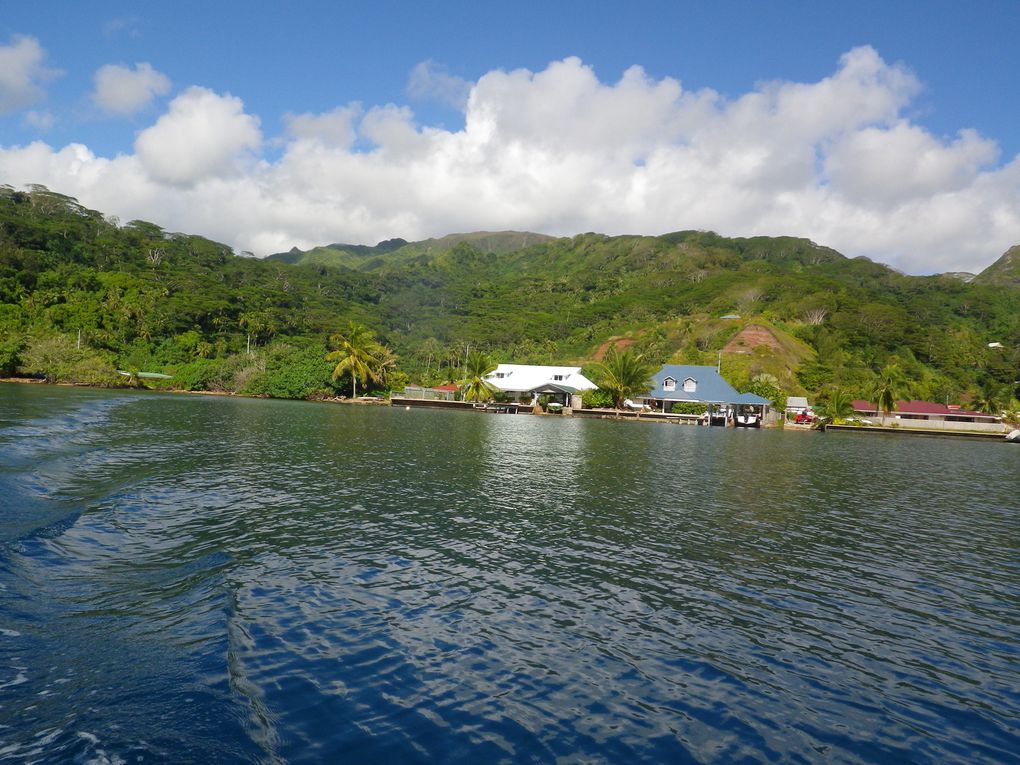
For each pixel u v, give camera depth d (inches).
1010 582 526.3
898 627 418.9
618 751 263.7
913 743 283.9
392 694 296.8
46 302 4013.3
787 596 468.4
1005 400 4431.6
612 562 531.2
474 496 790.5
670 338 5275.6
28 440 1013.2
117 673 289.4
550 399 3312.0
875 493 984.9
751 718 297.1
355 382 3587.6
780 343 4680.1
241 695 281.7
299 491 759.7
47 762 218.5
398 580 458.0
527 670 331.6
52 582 400.5
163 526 563.2
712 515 741.9
